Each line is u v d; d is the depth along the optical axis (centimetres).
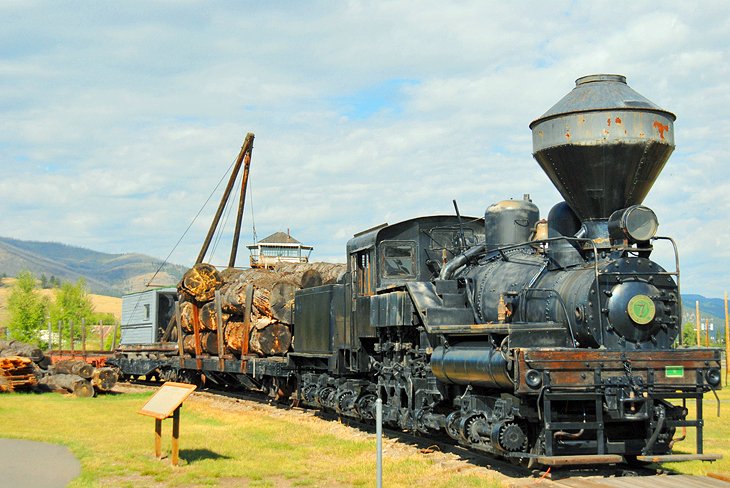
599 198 1198
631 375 1052
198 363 2550
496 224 1348
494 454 1159
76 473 1142
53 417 1816
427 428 1324
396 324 1398
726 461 1203
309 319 1933
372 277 1577
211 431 1571
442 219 1600
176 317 2766
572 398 1045
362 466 1168
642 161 1184
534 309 1171
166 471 1141
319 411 1945
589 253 1172
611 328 1072
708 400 2398
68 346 7162
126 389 2739
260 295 2144
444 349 1269
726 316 3644
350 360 1675
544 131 1232
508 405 1105
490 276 1302
